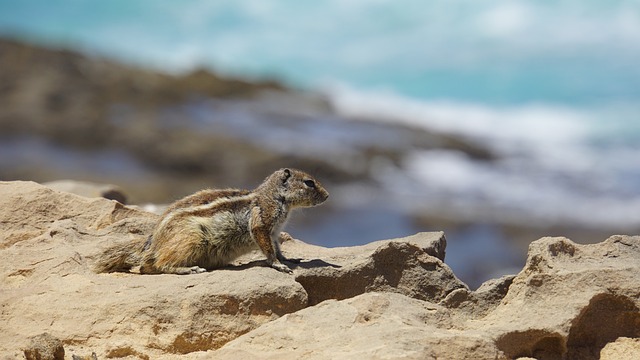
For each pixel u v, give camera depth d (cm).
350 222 8500
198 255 2855
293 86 11781
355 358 2188
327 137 10181
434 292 2764
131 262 2864
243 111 10875
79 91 10781
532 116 10912
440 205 8706
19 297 2616
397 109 11294
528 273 2641
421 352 2197
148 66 11969
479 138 10350
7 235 3095
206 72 11575
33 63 11175
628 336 2542
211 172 9450
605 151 9919
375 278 2752
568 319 2425
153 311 2531
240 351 2303
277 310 2567
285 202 2969
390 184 9188
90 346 2473
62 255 2806
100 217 3225
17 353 2394
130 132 10000
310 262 2944
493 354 2231
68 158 9662
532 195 8875
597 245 2727
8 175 9225
